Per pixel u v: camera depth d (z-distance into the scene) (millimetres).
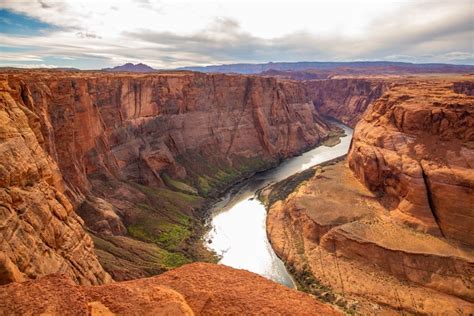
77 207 54812
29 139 32375
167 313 15492
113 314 15344
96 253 46875
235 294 17453
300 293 18109
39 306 14984
